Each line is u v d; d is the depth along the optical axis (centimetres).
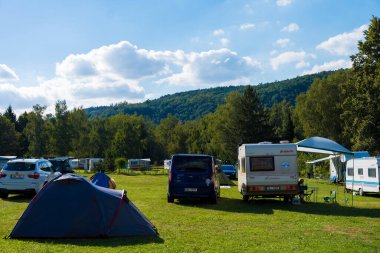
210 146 8612
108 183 1806
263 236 971
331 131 6475
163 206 1633
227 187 2841
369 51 4103
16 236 940
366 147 4056
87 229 943
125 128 8425
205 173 1742
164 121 13338
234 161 7381
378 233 1027
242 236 970
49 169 1955
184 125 12588
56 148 8588
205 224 1162
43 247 836
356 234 1010
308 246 855
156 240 917
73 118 9144
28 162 1819
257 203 1808
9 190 1775
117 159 6016
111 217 966
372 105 3953
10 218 1235
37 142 9112
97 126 10394
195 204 1734
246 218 1294
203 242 895
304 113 6794
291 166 1759
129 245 862
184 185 1728
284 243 886
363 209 1599
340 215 1401
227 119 7681
